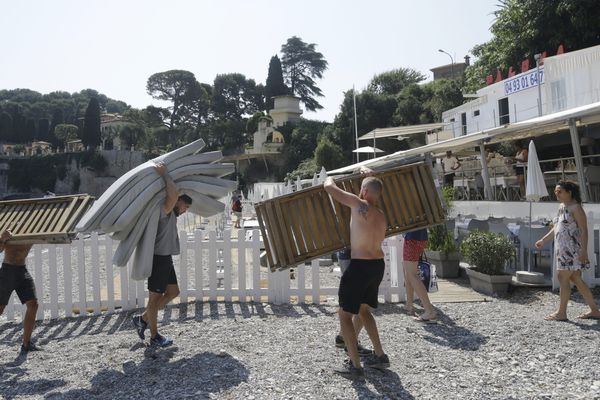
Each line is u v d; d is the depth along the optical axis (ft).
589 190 42.45
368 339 17.98
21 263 17.88
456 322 20.07
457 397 12.62
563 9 91.50
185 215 59.41
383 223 14.71
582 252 19.56
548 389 13.09
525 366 14.84
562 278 19.88
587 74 57.26
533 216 39.11
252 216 80.89
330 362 15.43
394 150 163.02
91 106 329.52
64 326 21.70
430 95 182.91
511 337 17.70
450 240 31.32
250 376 14.25
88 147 329.72
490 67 122.42
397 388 13.26
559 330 18.42
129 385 14.05
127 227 16.81
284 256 16.01
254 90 374.02
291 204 16.19
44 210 17.30
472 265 27.86
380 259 14.51
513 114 78.13
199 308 23.39
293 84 343.87
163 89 364.17
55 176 318.86
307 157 242.37
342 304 14.21
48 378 15.02
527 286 26.02
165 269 17.21
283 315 21.97
